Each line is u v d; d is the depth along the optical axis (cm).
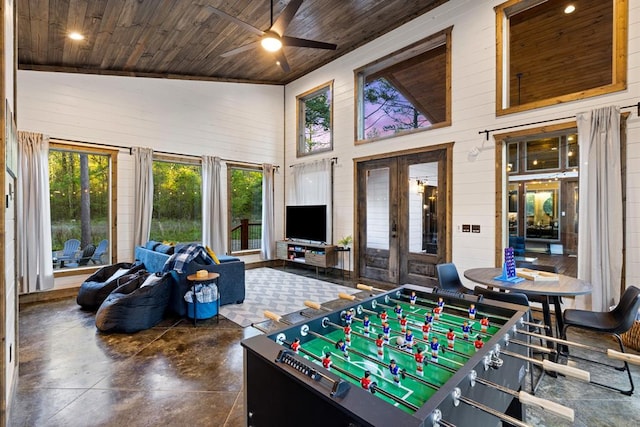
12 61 228
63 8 346
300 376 98
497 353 125
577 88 554
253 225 724
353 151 601
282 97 759
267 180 721
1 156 171
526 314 171
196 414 202
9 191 204
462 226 449
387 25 524
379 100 579
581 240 344
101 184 520
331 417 88
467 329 152
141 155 543
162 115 582
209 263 414
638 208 321
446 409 89
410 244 520
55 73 471
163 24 407
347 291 506
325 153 657
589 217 337
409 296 212
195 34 442
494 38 418
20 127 440
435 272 487
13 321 222
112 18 377
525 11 416
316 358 129
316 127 700
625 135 327
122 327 328
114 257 521
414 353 132
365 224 587
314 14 464
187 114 613
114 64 504
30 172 434
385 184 555
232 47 492
